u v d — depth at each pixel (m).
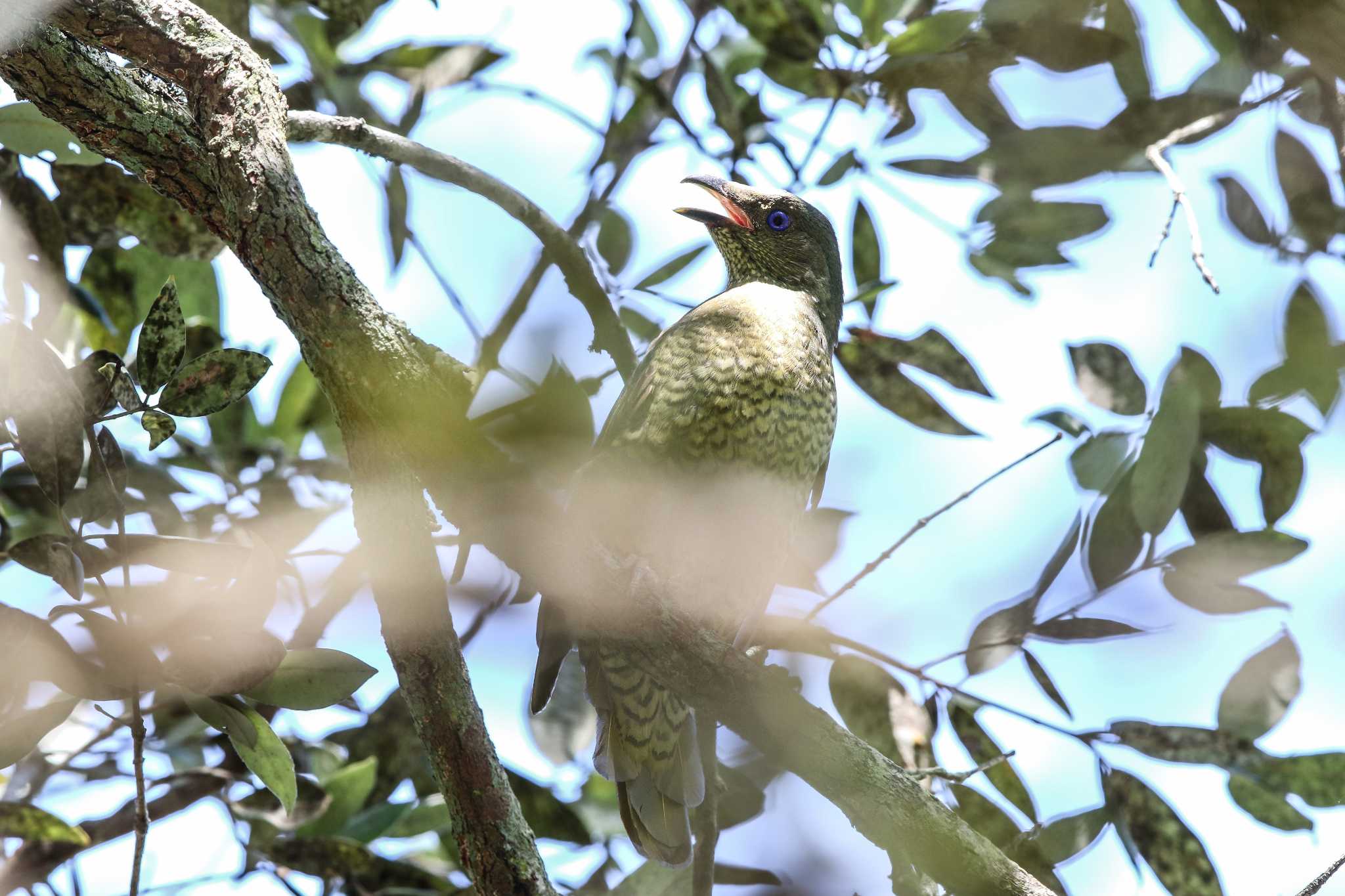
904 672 9.56
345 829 9.71
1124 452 9.51
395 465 6.97
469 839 7.14
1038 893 7.49
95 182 9.60
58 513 7.38
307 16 10.99
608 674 9.40
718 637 7.70
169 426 7.66
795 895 8.23
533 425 6.95
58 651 7.18
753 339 9.88
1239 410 9.37
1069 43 9.86
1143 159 10.05
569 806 10.21
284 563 8.55
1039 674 9.34
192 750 9.97
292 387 10.77
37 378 7.33
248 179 7.10
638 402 9.97
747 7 10.64
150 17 7.29
